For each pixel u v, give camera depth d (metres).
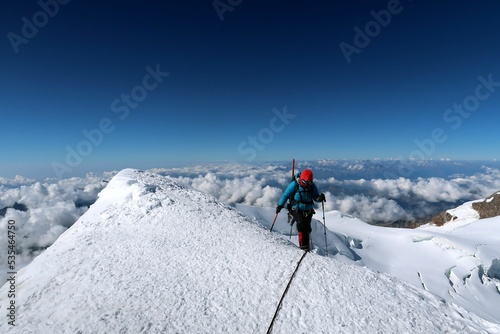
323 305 5.46
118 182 13.90
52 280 6.29
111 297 5.52
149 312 5.05
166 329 4.62
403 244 36.00
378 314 5.32
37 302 5.47
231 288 5.92
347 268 7.09
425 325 5.11
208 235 8.98
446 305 6.00
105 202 12.72
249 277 6.36
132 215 10.75
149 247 8.05
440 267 30.91
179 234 9.07
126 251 7.79
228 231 9.42
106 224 10.14
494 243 36.41
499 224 44.09
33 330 4.57
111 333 4.46
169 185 15.50
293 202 8.97
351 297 5.79
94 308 5.16
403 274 29.06
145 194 12.27
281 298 5.60
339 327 4.89
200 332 4.61
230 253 7.59
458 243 33.66
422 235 36.75
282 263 7.02
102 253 7.70
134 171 17.56
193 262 7.07
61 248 8.42
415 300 5.98
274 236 9.71
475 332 5.04
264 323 4.93
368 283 6.43
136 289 5.80
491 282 29.59
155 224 9.99
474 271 30.06
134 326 4.65
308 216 8.74
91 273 6.55
